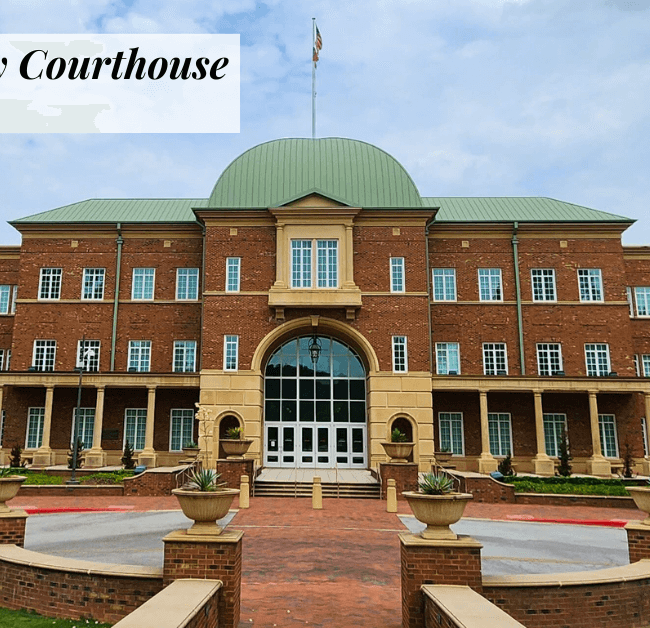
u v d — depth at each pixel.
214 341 34.03
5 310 41.34
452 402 36.84
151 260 38.84
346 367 35.44
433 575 8.88
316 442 34.62
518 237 38.78
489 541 17.41
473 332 37.94
